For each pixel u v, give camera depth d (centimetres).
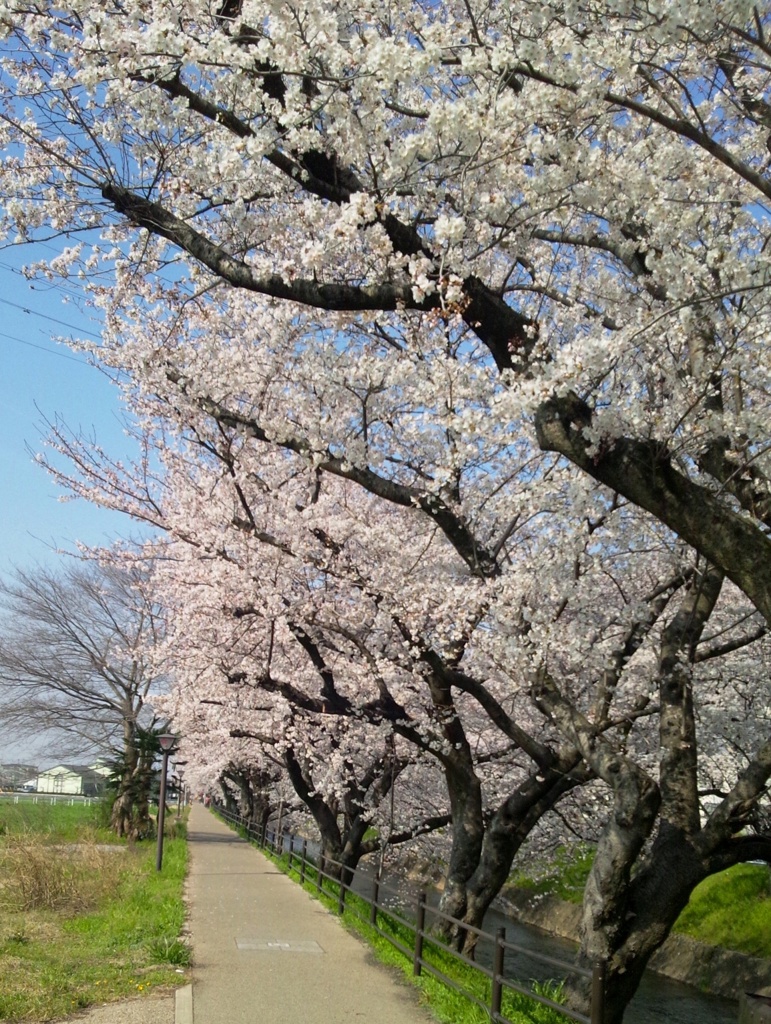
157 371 1005
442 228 515
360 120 588
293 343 949
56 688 2788
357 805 1698
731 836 774
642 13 523
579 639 806
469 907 1025
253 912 1263
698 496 527
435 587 954
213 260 638
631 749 1095
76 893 1237
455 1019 699
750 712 1068
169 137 698
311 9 534
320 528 1061
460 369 724
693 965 1556
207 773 3030
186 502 1255
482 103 553
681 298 603
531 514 897
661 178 664
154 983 753
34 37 620
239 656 1405
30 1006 650
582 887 1898
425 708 1181
